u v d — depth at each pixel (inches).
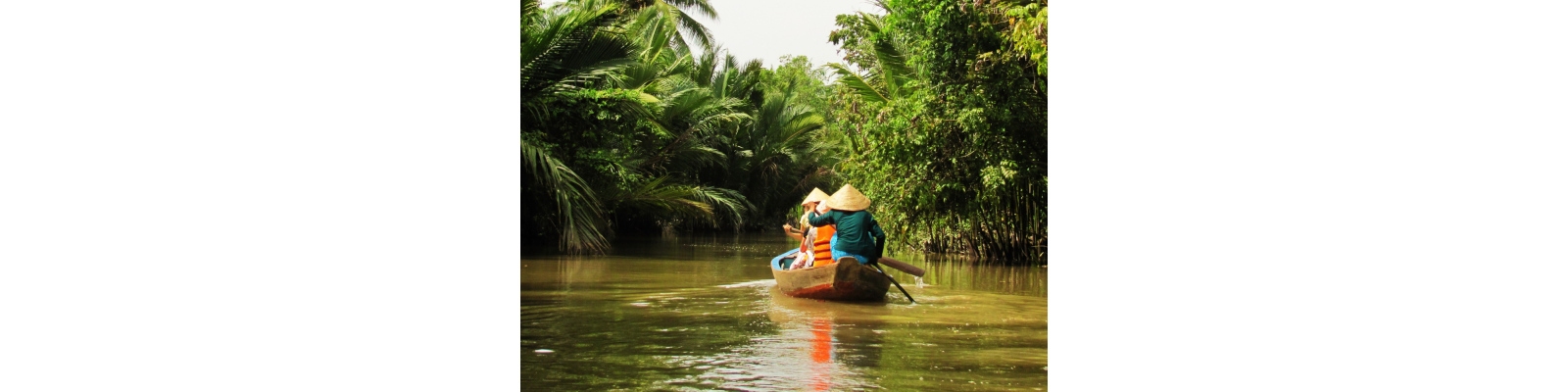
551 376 183.0
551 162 559.8
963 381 179.2
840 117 621.6
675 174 930.1
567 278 393.1
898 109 508.1
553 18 641.6
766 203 1251.2
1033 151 481.1
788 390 170.9
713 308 285.0
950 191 496.7
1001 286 364.8
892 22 517.7
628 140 647.1
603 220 667.4
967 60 466.9
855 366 193.0
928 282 383.9
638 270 442.3
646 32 944.3
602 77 641.0
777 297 314.2
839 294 297.9
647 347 214.5
